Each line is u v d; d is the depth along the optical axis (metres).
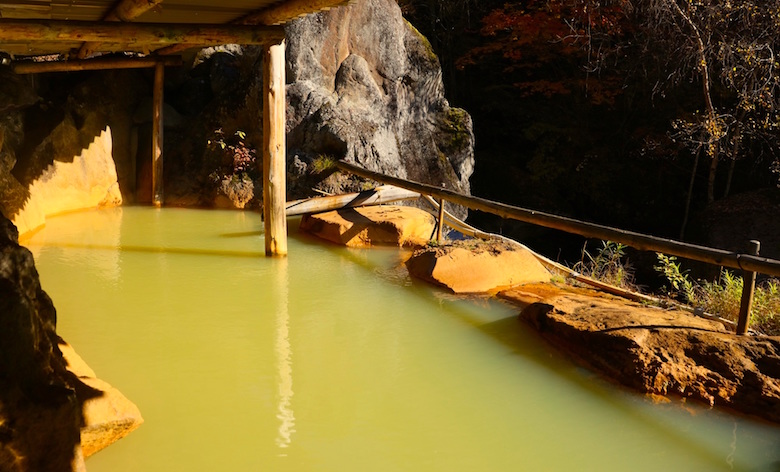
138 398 4.29
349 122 11.22
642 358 4.64
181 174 11.53
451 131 12.86
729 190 13.85
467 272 6.94
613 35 15.23
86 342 5.16
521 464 3.71
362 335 5.54
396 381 4.70
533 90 15.51
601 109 15.89
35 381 2.99
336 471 3.59
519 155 16.14
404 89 12.38
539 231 14.97
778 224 11.41
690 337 4.71
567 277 7.18
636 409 4.34
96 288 6.53
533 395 4.52
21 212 8.56
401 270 7.57
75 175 10.50
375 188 9.91
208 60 12.51
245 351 5.13
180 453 3.68
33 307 3.32
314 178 10.86
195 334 5.43
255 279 7.04
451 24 17.19
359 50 11.90
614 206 14.80
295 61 11.31
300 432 3.98
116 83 11.52
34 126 10.00
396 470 3.62
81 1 6.12
